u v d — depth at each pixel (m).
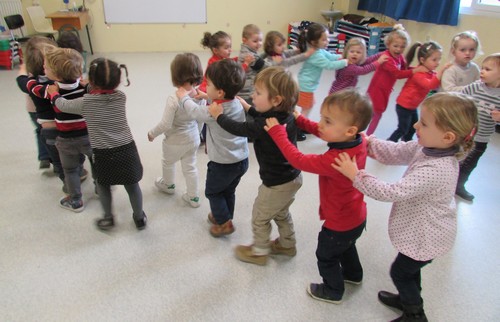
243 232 1.95
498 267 1.78
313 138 3.14
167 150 1.99
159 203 2.18
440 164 1.14
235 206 2.17
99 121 1.62
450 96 1.12
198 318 1.45
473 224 2.09
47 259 1.72
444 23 4.44
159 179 2.30
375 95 2.82
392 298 1.52
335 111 1.17
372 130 2.98
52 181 2.35
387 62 2.68
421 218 1.21
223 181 1.71
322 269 1.47
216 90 1.53
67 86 1.75
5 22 5.20
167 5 5.87
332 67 2.74
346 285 1.64
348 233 1.35
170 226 1.98
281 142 1.29
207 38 2.66
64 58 1.70
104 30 5.85
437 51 2.49
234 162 1.67
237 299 1.55
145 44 6.07
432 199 1.18
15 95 3.89
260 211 1.56
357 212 1.33
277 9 6.33
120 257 1.75
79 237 1.88
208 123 1.61
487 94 2.00
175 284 1.61
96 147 1.66
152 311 1.48
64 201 2.10
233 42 6.39
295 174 1.49
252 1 6.17
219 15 6.14
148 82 4.46
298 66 5.31
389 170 2.65
